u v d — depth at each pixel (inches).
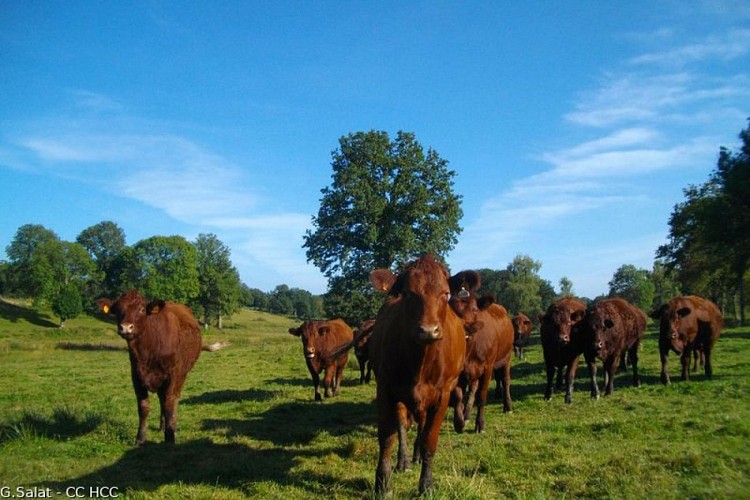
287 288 5634.8
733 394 479.5
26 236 3641.7
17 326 2755.9
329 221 1534.2
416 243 1534.2
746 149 1067.3
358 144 1569.9
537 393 574.9
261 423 437.1
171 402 364.2
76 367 1012.5
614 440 333.4
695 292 1974.7
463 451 324.5
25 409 441.4
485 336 384.2
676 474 260.1
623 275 3511.3
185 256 3230.8
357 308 1510.8
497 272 3358.8
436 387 253.8
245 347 1610.5
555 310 503.8
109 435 374.9
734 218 1140.5
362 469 295.1
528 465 289.4
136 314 344.2
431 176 1569.9
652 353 906.7
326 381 573.0
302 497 251.0
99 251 3907.5
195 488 263.1
